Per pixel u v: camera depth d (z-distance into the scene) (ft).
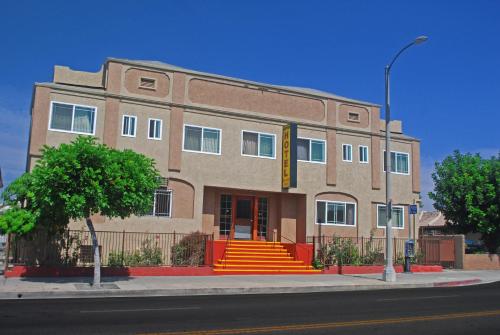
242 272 75.77
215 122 84.43
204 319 35.78
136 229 76.23
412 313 40.57
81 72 81.30
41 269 63.46
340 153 94.68
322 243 88.43
